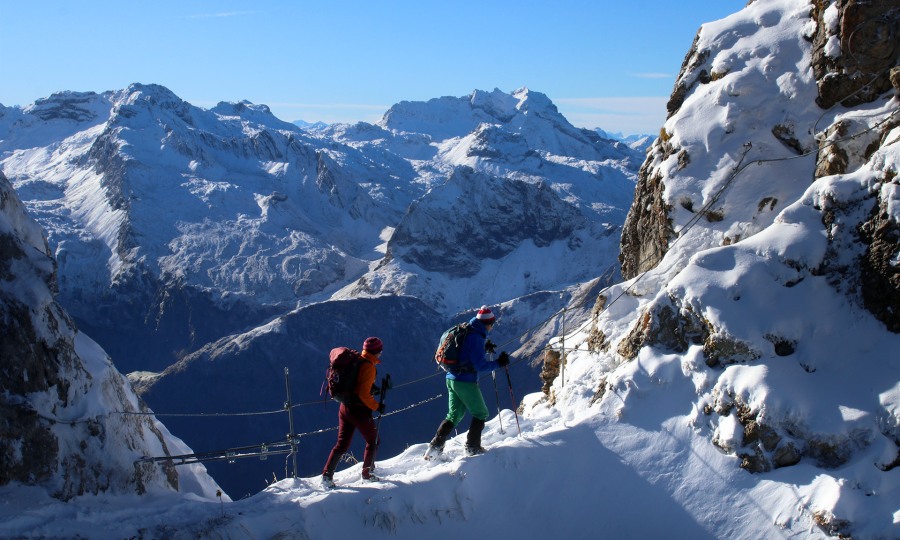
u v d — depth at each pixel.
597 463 9.52
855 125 11.26
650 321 10.41
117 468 9.77
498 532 9.03
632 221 14.42
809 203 10.41
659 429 9.59
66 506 8.85
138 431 10.83
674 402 9.73
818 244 10.03
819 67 12.20
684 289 10.20
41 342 9.41
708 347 9.72
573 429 9.96
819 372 9.27
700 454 9.19
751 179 11.88
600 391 10.50
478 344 9.98
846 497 8.16
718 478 8.94
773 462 8.81
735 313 9.76
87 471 9.43
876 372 9.03
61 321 10.01
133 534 8.39
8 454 8.70
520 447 9.75
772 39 12.91
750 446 8.95
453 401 10.29
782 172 11.84
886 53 11.62
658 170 13.03
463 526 9.03
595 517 9.08
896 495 8.09
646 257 13.49
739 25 13.54
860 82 11.76
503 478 9.47
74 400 9.66
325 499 8.99
